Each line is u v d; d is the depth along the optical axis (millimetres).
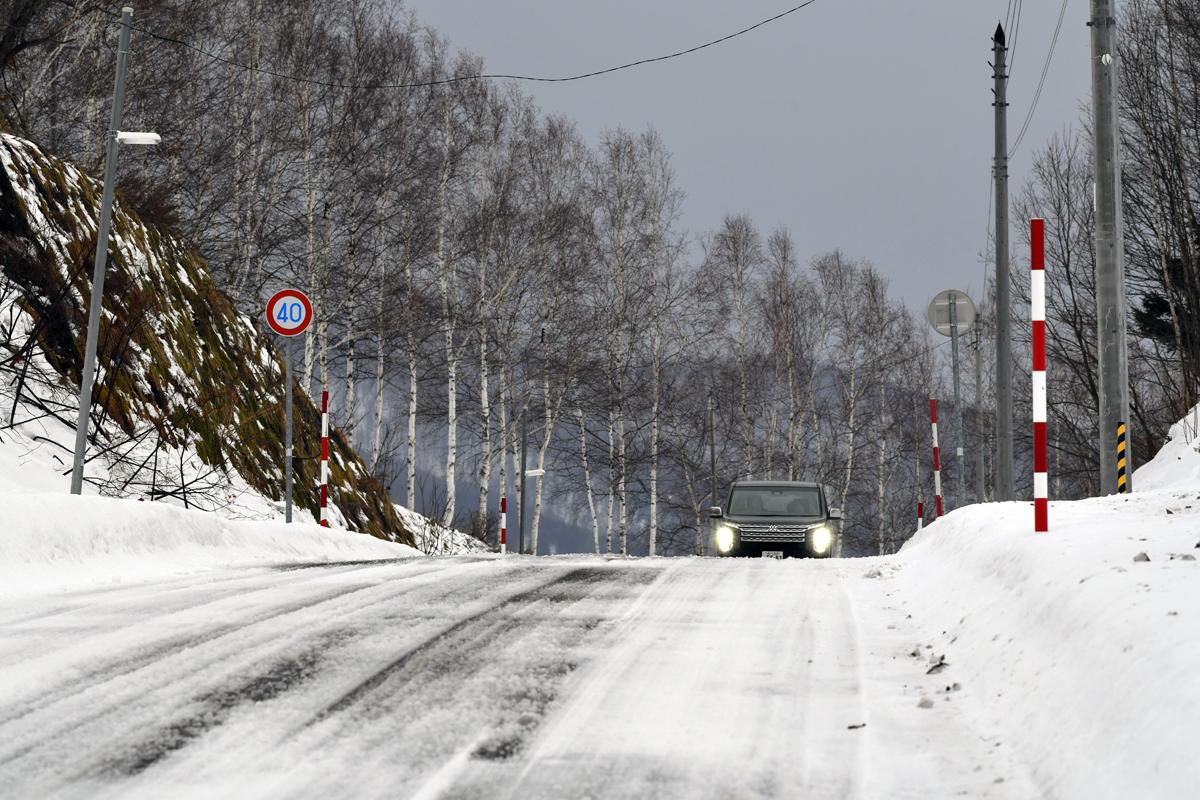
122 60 38375
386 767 13195
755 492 50156
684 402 144375
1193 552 18500
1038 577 18641
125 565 31422
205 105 91812
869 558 37500
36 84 74000
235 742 14156
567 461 149875
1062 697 13602
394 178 103125
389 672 17844
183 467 51031
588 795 12219
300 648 19547
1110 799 10492
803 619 23125
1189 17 104125
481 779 12766
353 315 99438
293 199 97125
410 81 108250
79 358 49438
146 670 17859
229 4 97062
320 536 44938
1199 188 104500
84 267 51938
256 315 93312
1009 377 65625
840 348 159375
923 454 180500
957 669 17922
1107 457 47000
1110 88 47812
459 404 119125
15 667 18000
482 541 100500
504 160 115438
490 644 20047
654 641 20516
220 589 26766
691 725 15000
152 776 12867
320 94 99000
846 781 12672
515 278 112750
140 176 79312
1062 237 113688
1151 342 111938
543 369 115812
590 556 37438
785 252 151750
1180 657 11969
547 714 15508
